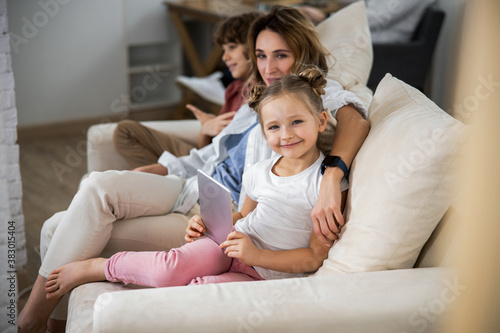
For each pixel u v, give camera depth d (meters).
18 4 3.54
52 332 1.55
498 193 0.95
